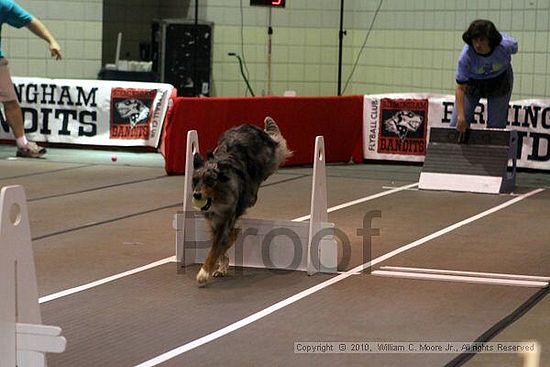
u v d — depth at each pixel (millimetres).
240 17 18547
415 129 14078
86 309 6613
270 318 6453
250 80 18781
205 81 18234
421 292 7156
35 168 13047
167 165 12680
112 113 14688
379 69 18328
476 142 11969
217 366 5445
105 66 17953
